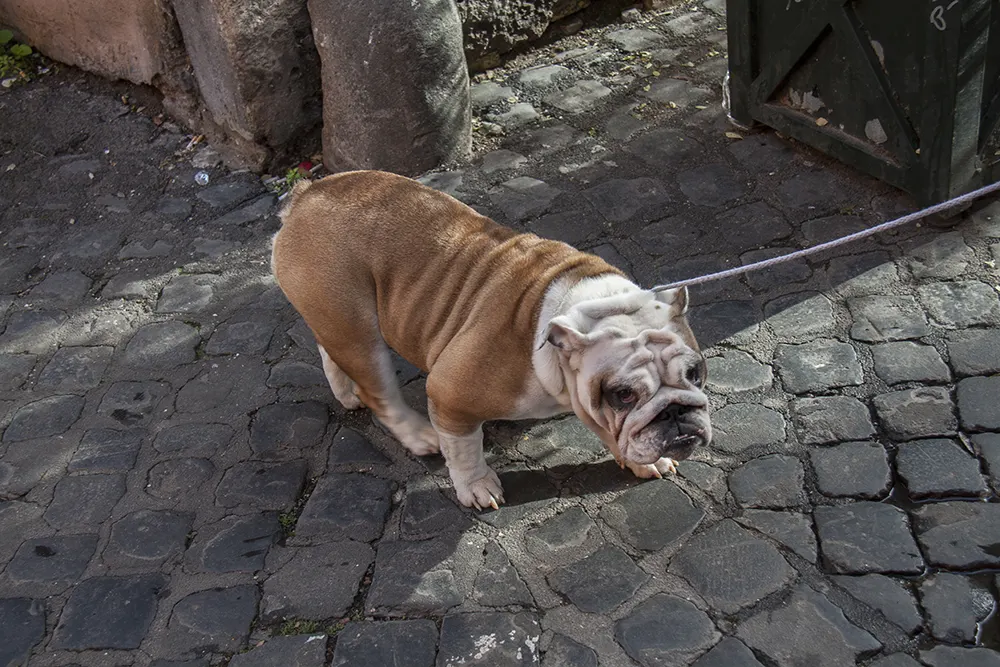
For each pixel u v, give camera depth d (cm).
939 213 435
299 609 325
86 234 535
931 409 359
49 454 400
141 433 405
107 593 338
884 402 366
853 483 339
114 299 485
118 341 457
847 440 355
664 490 348
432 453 375
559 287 304
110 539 359
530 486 358
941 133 413
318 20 517
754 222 468
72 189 572
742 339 406
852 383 377
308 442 390
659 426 280
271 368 429
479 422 334
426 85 512
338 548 345
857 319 405
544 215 493
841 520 327
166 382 430
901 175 445
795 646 291
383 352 354
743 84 517
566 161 531
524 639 305
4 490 386
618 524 338
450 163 541
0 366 450
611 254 462
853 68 451
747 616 302
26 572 349
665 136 537
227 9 518
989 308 396
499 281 313
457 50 521
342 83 522
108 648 320
